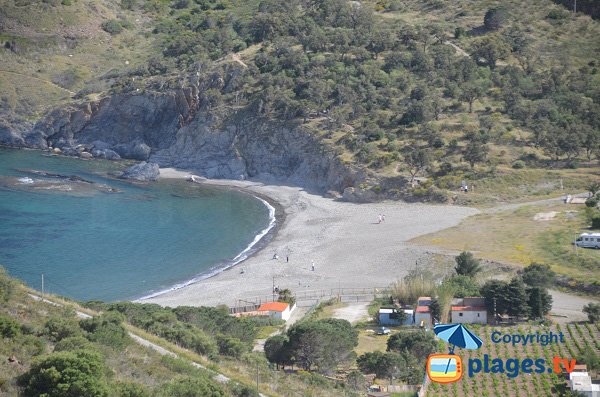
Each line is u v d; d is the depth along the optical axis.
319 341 133.00
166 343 116.69
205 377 102.75
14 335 100.81
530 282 182.38
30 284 183.38
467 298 168.62
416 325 164.62
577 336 152.25
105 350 103.31
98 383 87.62
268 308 169.88
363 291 189.00
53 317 110.25
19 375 89.75
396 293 176.00
